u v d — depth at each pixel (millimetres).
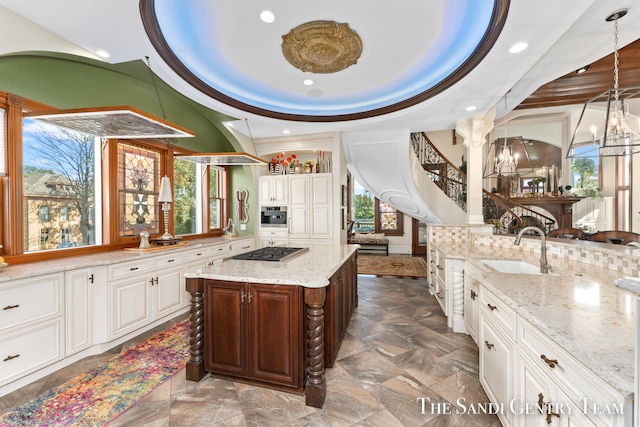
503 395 1580
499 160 4094
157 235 3898
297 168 5293
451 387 2070
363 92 3670
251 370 2059
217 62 2891
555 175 7164
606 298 1427
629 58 3012
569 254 2598
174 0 1997
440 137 8172
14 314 2016
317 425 1698
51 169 2744
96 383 2119
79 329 2443
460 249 3549
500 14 1923
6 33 1935
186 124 4316
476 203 4027
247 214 5434
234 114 3846
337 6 2094
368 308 3750
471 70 2668
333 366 2355
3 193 2354
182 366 2357
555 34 2070
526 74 2895
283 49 2611
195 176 4773
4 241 2369
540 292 1535
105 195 3205
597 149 1807
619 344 941
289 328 1968
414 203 5754
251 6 2086
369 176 5641
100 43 2334
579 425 940
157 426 1689
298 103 4047
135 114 2094
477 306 2592
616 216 6461
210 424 1709
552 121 6598
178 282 3500
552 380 1105
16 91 2357
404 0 2033
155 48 2410
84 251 2947
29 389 2041
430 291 4441
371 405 1879
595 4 1853
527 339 1314
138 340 2854
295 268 2285
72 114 2096
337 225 4953
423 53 2725
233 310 2078
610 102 1762
